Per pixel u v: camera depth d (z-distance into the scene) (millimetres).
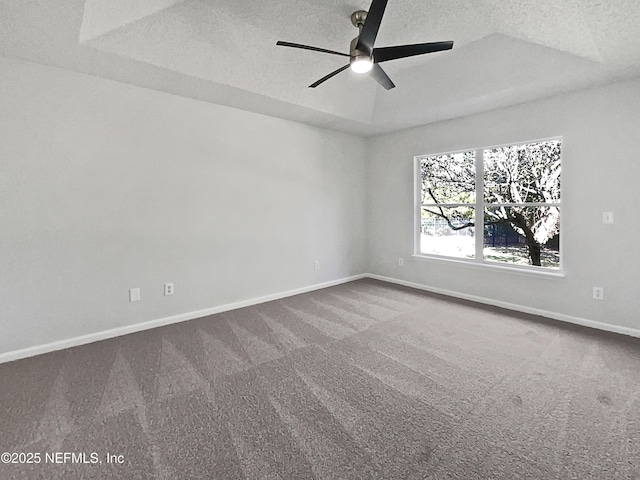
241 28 2576
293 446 1574
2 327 2441
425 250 4664
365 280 5164
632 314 2895
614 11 1957
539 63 2756
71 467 1450
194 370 2318
